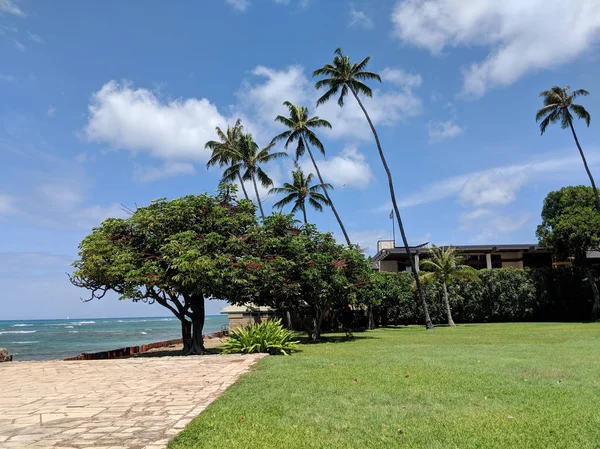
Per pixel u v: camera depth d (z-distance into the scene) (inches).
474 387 315.3
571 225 1472.7
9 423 238.8
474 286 1627.7
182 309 791.1
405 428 223.9
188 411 256.2
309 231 949.8
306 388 314.2
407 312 1611.7
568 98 1503.4
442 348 608.7
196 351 787.4
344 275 931.3
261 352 595.8
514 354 512.4
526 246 1800.0
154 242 729.0
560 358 467.2
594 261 1815.9
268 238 842.2
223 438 207.8
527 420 235.3
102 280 749.9
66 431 220.5
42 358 1079.6
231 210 814.5
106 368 475.5
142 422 234.1
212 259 714.2
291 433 215.8
